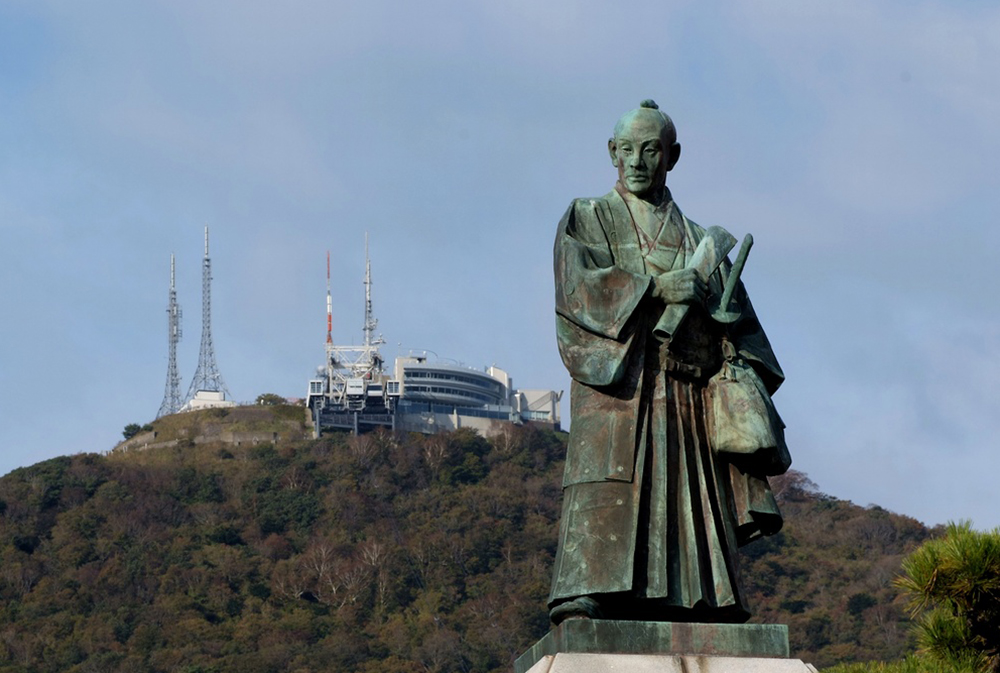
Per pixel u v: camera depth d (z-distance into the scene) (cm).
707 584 1688
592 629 1605
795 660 1608
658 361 1741
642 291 1717
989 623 1897
